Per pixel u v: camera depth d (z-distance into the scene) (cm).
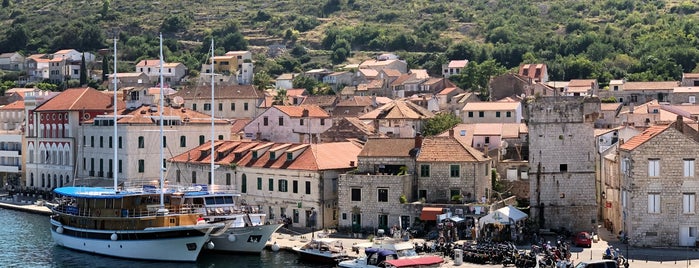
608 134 13975
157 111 16262
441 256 9494
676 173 9850
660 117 17825
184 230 10594
